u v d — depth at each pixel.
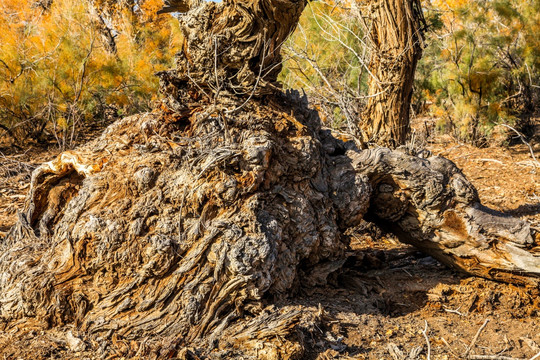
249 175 3.60
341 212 4.25
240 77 4.05
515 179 7.93
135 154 3.91
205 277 3.43
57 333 3.39
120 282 3.49
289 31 4.20
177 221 3.55
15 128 9.98
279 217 3.76
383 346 3.50
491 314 4.08
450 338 3.68
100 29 13.44
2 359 3.12
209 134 3.84
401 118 6.17
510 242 4.24
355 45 9.07
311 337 3.39
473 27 10.38
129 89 11.21
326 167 4.31
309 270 4.12
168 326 3.35
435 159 4.46
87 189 3.73
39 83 9.79
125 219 3.54
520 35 10.74
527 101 10.52
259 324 3.31
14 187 7.73
